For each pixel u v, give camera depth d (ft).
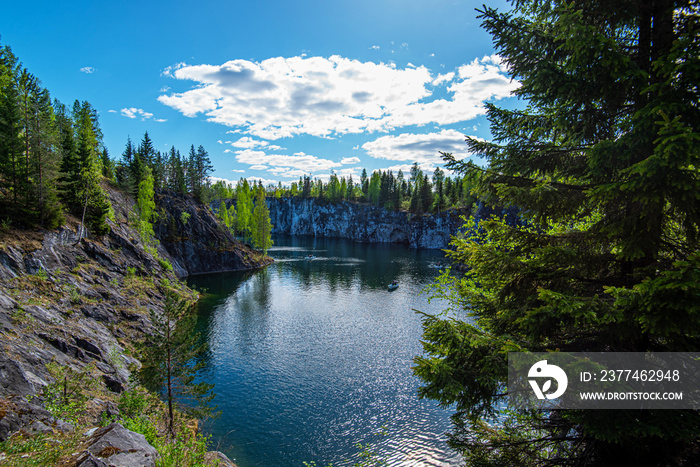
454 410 84.69
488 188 26.86
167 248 250.98
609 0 20.57
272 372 102.68
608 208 22.34
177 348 62.75
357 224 612.29
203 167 365.40
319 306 174.29
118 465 23.79
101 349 84.23
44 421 35.88
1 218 105.29
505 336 24.61
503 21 23.52
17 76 119.85
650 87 17.25
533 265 22.85
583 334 23.49
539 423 26.89
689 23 19.01
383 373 102.68
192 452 46.57
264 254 328.90
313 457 68.64
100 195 155.74
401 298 191.42
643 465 20.24
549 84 21.61
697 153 14.25
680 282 14.20
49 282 99.45
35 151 117.29
